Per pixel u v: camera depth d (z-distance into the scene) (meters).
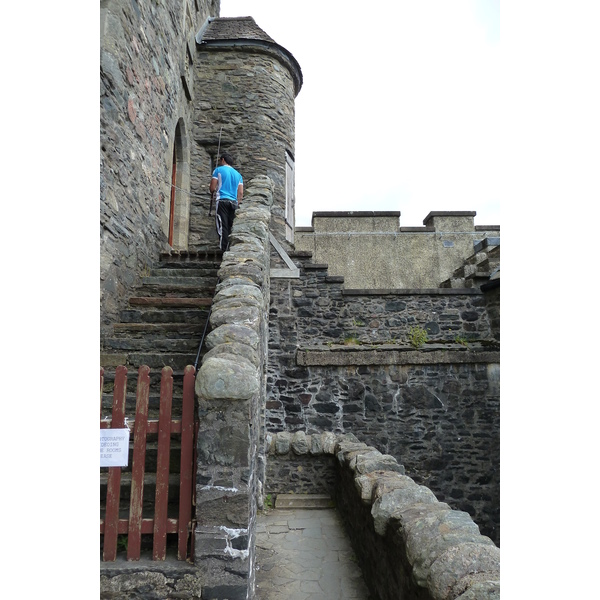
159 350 4.31
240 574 2.41
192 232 9.73
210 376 2.49
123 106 5.10
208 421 2.49
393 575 2.92
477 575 1.93
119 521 2.52
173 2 7.50
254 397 2.72
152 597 2.38
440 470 7.92
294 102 11.38
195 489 2.54
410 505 2.90
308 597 3.59
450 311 8.66
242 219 5.82
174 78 7.61
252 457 2.74
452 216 12.80
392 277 12.46
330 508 5.66
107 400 3.74
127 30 5.24
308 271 8.61
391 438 7.95
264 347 5.79
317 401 8.02
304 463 5.98
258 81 10.49
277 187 10.38
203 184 9.96
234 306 3.47
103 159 4.53
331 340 8.45
